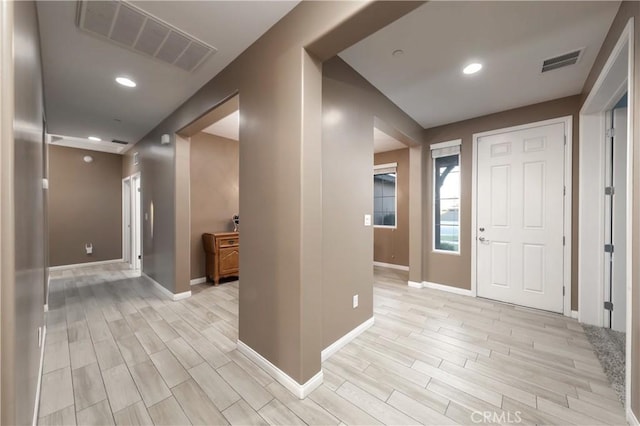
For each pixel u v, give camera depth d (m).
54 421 1.50
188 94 2.90
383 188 5.94
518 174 3.28
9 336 0.88
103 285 4.21
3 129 0.86
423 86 2.74
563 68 2.39
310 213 1.72
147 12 1.72
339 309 2.30
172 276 3.56
